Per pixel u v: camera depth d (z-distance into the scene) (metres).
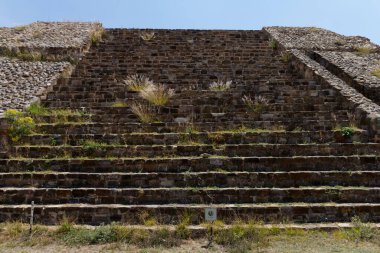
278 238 7.17
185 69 15.52
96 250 6.76
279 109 11.78
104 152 9.77
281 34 20.92
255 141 10.23
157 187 8.87
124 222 7.92
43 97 12.55
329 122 10.92
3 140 9.95
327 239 7.14
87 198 8.48
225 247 6.89
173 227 7.55
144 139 10.23
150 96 11.97
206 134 10.29
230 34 20.80
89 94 12.59
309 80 14.34
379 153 9.84
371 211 8.08
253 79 14.92
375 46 19.23
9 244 6.95
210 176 8.93
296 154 9.78
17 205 8.24
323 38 20.67
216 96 12.56
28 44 17.61
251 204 8.27
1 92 12.57
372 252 6.47
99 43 19.22
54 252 6.66
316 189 8.55
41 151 9.75
